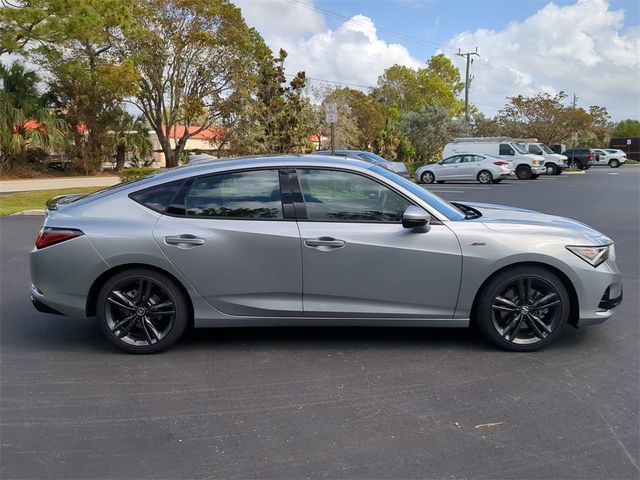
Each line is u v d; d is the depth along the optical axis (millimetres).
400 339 4984
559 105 50344
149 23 30359
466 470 3016
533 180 28828
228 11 30734
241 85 31297
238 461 3125
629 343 4863
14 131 30031
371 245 4477
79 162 34406
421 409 3699
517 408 3703
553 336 4621
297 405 3777
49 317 5742
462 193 20656
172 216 4602
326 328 5293
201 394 3961
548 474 2973
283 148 17266
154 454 3203
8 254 9023
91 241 4516
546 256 4465
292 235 4500
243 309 4598
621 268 7863
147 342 4676
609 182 26625
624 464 3059
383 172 4770
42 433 3449
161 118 35531
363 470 3023
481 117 56531
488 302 4578
